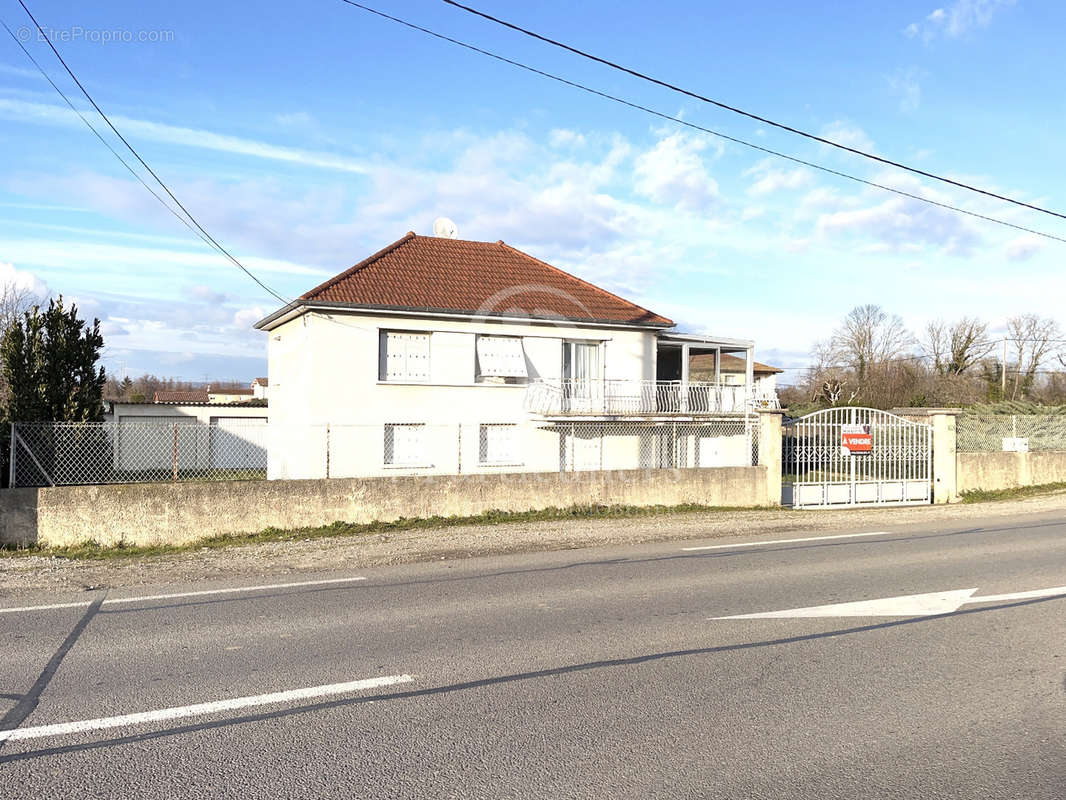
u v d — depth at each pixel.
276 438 24.48
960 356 58.34
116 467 14.05
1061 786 3.69
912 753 4.04
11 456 11.69
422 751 4.03
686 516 14.91
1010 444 21.39
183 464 27.75
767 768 3.86
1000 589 7.92
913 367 56.25
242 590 7.91
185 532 11.82
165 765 3.86
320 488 12.84
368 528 12.88
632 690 4.94
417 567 9.27
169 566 9.50
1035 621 6.64
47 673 5.23
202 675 5.19
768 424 16.86
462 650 5.77
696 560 9.75
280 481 12.56
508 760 3.93
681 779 3.74
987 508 16.70
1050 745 4.14
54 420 17.16
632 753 4.02
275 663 5.45
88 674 5.21
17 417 16.91
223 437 29.09
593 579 8.48
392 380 21.58
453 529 12.92
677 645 5.92
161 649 5.79
